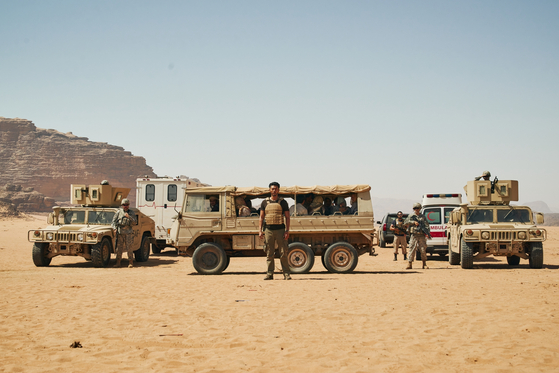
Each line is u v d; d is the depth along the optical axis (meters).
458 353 5.21
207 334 6.20
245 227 13.41
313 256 13.23
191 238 13.56
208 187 13.61
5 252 23.28
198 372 4.71
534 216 15.20
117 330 6.44
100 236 15.95
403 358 5.08
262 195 13.58
